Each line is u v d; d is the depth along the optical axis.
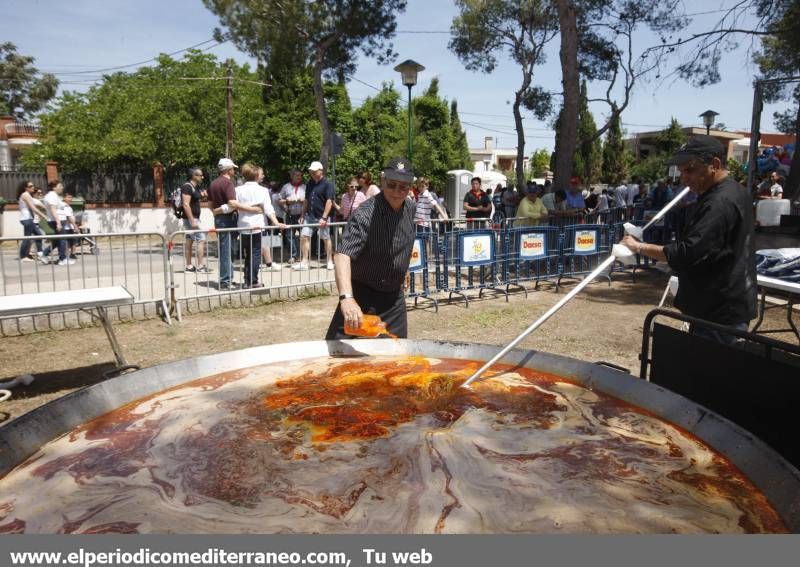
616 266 10.86
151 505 1.50
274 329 6.89
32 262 11.48
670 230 11.47
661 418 2.07
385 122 27.17
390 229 3.19
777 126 12.25
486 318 7.49
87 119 20.52
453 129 46.47
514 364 2.65
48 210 11.60
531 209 10.22
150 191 20.67
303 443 1.87
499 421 2.05
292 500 1.52
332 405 2.20
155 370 2.40
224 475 1.66
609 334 6.69
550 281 10.17
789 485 1.46
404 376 2.52
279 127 22.20
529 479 1.63
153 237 18.72
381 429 1.98
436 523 1.40
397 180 3.02
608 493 1.55
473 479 1.63
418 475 1.65
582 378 2.43
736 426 1.82
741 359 2.39
